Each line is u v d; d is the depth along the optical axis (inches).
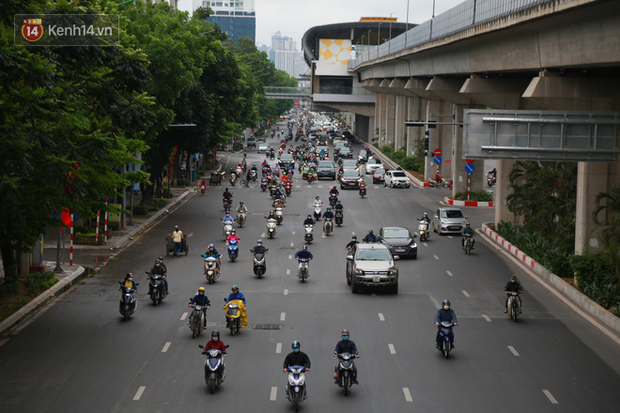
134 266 1401.3
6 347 875.4
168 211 2247.8
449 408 686.5
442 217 1867.6
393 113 4854.8
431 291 1210.0
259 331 952.3
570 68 1307.8
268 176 3016.7
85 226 1681.8
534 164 1716.3
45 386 739.4
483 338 933.8
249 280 1282.0
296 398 668.1
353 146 5605.3
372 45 6653.5
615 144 1033.5
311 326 978.7
